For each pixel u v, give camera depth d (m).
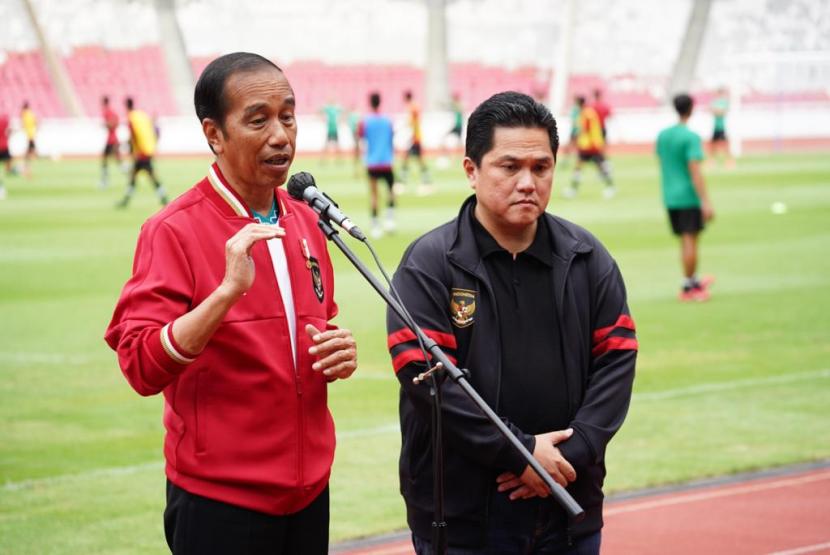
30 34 60.69
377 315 13.33
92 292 15.10
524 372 4.06
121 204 26.33
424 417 4.02
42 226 22.56
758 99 56.50
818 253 17.72
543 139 4.04
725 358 10.84
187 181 33.22
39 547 6.39
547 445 3.93
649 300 13.95
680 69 57.44
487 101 4.11
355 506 7.08
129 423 9.02
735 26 62.22
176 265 3.71
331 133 40.03
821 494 7.22
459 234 4.17
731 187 28.45
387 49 61.28
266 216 3.90
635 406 9.23
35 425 8.94
